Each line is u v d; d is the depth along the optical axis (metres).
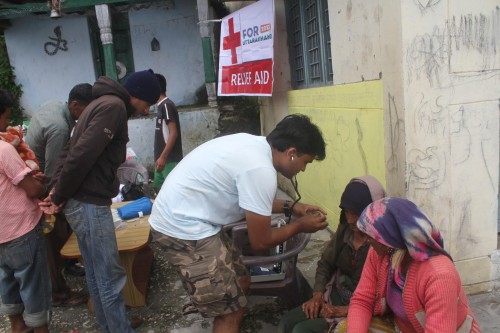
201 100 8.82
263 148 2.08
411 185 2.58
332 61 3.61
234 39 5.26
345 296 2.34
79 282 3.87
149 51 8.60
